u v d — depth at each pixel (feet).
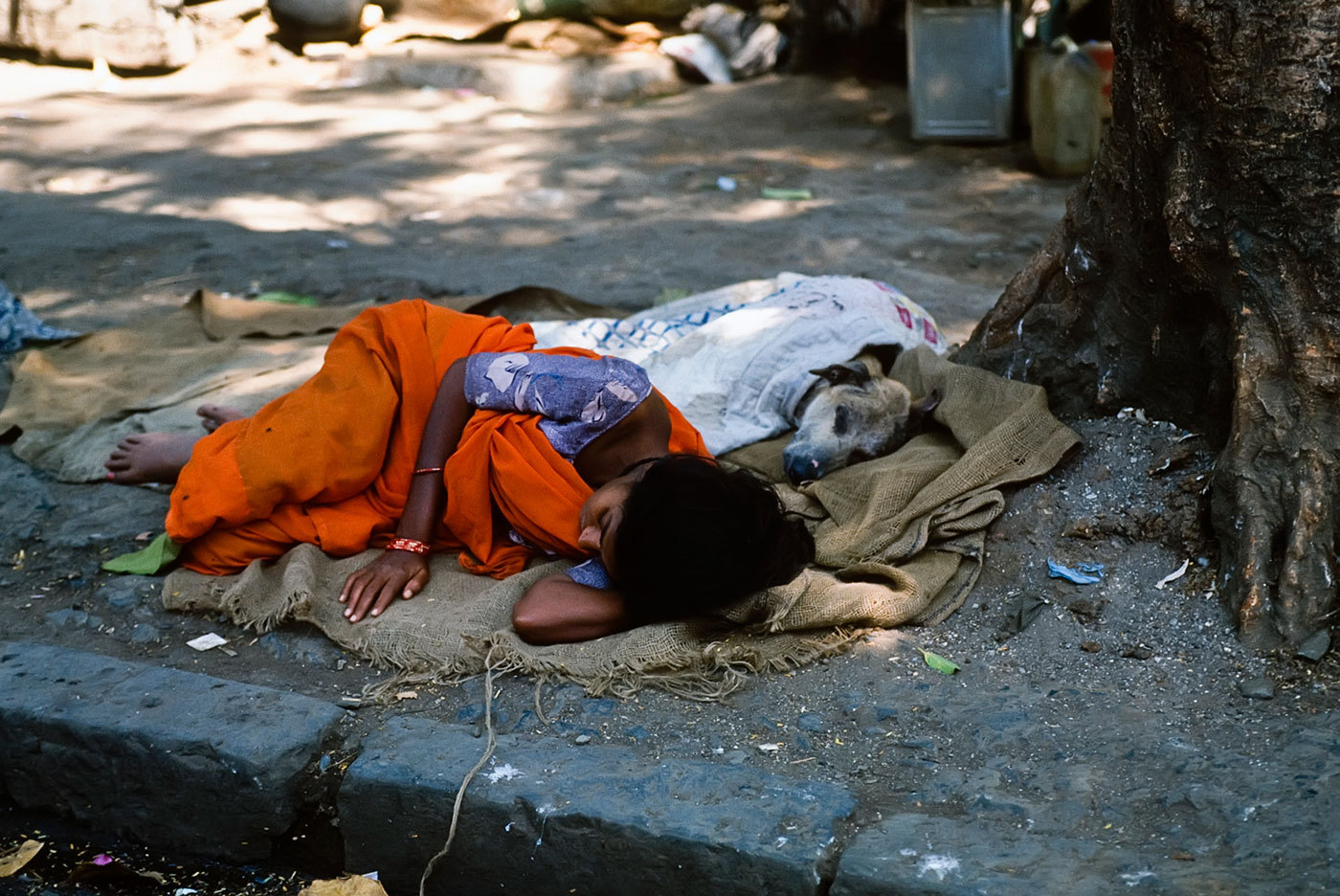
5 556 11.93
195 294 17.28
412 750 8.95
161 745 9.20
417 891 8.93
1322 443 9.93
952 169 27.81
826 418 12.42
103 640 10.73
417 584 10.93
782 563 10.01
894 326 13.99
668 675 9.75
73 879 9.23
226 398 14.52
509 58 35.37
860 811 8.30
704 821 8.11
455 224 23.77
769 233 23.13
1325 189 9.79
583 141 30.35
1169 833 7.87
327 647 10.50
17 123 30.81
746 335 13.73
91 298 19.02
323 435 11.12
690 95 34.81
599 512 10.29
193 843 9.37
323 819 9.16
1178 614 10.15
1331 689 9.11
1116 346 11.89
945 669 9.89
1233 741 8.68
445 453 11.24
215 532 11.31
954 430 12.09
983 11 28.35
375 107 33.04
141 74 35.55
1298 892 7.18
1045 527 11.17
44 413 14.53
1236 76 9.82
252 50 36.24
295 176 27.04
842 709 9.45
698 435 11.92
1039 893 7.32
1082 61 26.08
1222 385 10.90
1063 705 9.32
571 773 8.61
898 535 11.18
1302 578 9.69
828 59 35.81
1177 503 10.82
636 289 19.53
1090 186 11.87
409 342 11.59
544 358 11.09
